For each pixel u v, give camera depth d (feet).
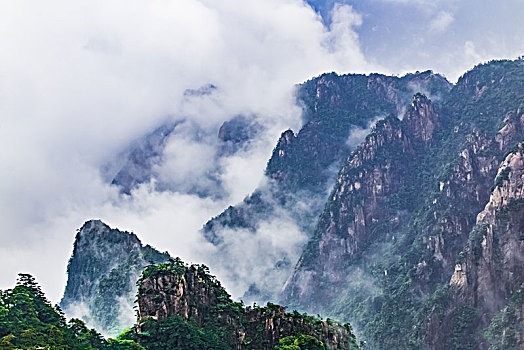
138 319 500.33
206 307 522.47
